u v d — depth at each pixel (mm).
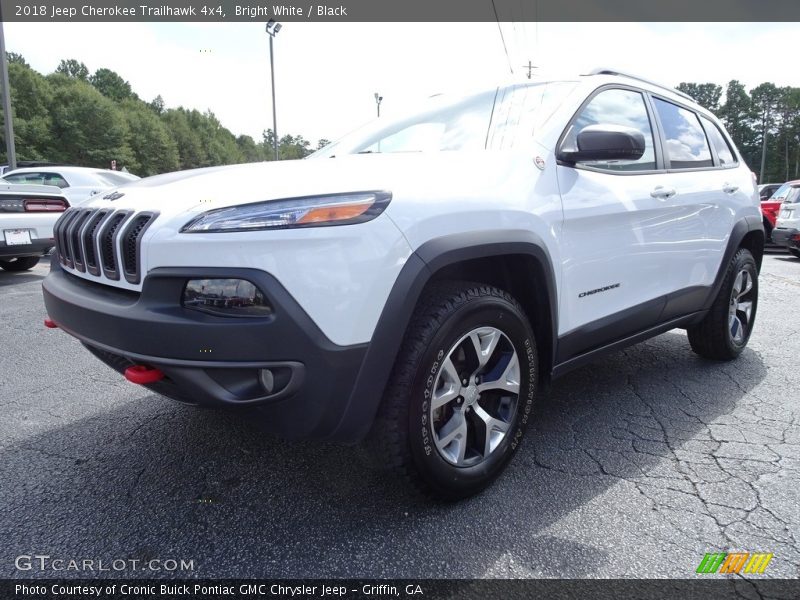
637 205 2637
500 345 2102
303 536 1839
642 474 2248
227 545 1795
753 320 3934
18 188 6371
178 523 1913
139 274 1681
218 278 1562
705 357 3781
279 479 2199
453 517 1945
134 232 1729
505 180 2061
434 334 1801
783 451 2449
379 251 1646
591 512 1976
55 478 2209
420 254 1723
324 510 1983
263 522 1917
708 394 3158
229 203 1631
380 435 1799
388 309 1666
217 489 2127
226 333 1537
